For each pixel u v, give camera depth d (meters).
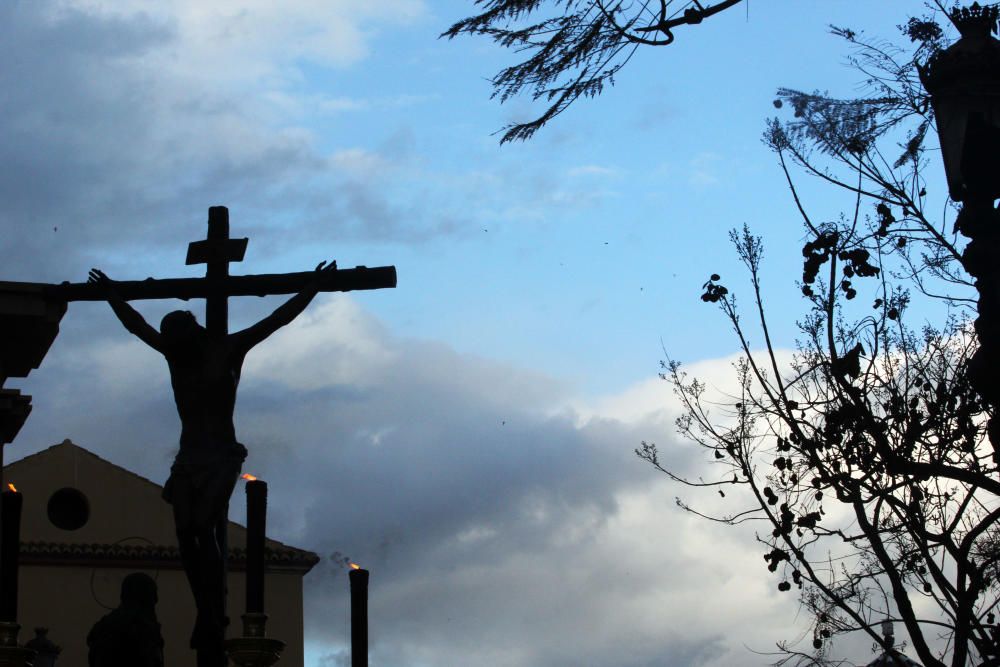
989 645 10.93
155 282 8.02
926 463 10.54
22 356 12.65
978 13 7.82
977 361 7.29
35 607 27.45
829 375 11.93
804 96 11.43
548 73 8.57
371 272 7.89
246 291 8.00
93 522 28.83
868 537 11.48
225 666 7.16
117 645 6.74
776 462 11.96
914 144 11.45
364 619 6.96
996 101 7.55
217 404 7.51
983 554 11.84
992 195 7.36
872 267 11.64
